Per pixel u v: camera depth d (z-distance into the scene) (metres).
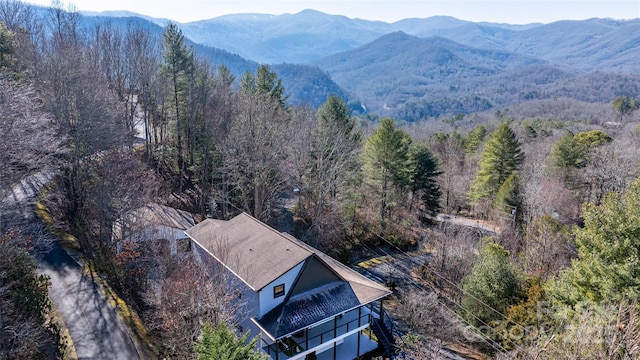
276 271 23.42
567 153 51.38
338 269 27.64
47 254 27.56
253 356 14.51
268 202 38.84
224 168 37.88
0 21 39.69
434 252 39.25
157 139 48.06
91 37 57.06
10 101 23.86
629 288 19.08
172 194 41.09
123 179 29.00
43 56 40.00
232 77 63.66
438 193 52.31
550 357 15.07
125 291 25.64
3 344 17.55
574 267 22.69
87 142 32.25
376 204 46.44
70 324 22.12
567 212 44.16
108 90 41.31
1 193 23.17
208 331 15.32
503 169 52.12
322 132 43.66
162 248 28.19
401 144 46.19
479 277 26.95
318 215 39.72
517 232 40.06
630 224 20.59
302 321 22.83
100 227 28.77
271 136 38.84
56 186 33.56
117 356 20.48
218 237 27.83
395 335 27.59
